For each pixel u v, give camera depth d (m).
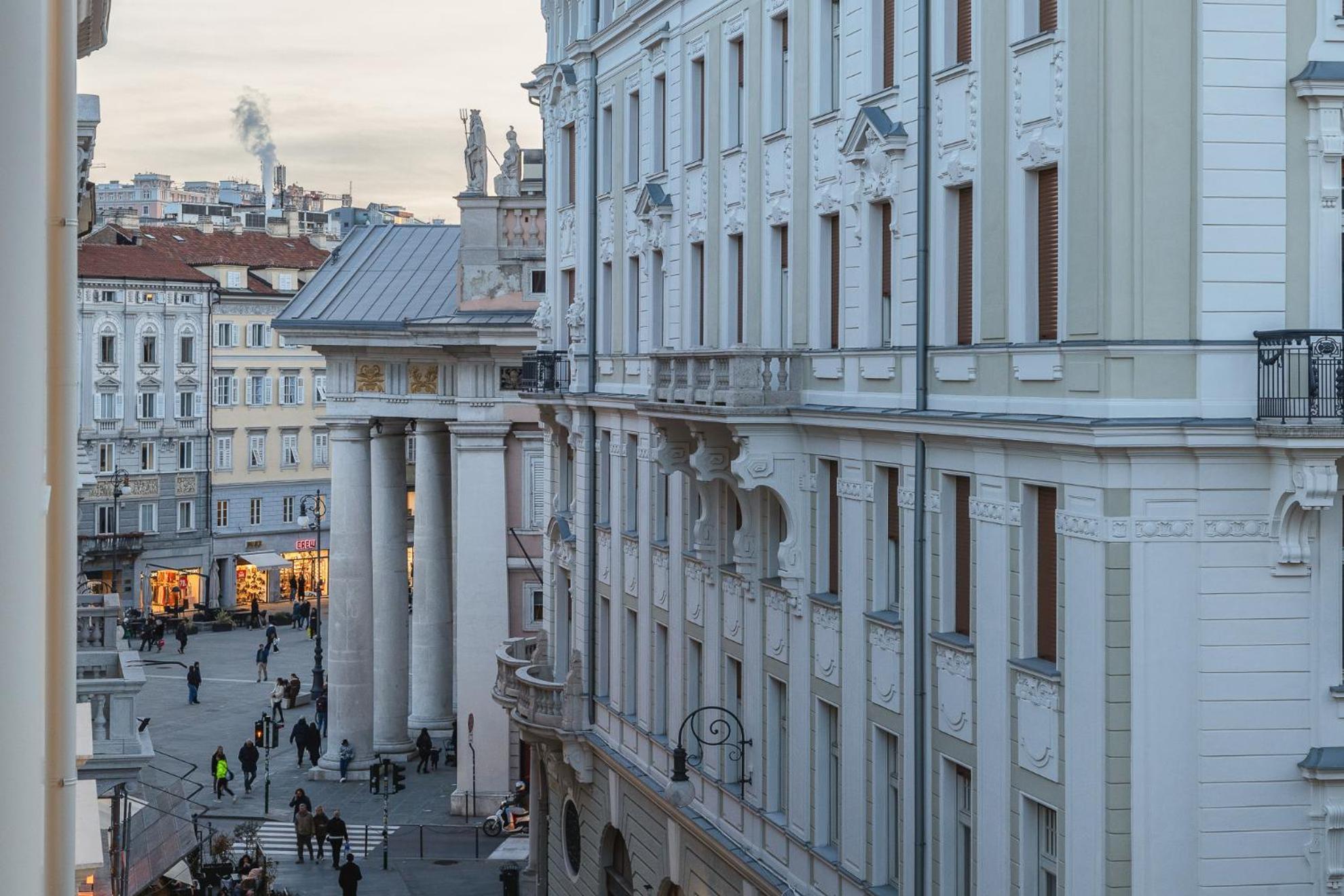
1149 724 21.52
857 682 28.70
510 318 60.44
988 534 24.48
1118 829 21.61
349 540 64.94
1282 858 21.81
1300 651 21.78
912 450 26.80
